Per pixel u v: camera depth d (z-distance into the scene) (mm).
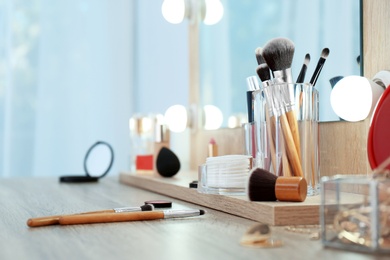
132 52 2281
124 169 2256
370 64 816
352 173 839
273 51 787
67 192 1098
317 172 790
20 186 1249
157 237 554
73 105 2211
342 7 891
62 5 2205
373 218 452
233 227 619
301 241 520
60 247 508
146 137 1440
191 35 1554
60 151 2189
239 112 1236
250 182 672
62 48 2201
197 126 1478
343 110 781
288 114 776
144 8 2176
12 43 2133
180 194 944
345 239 487
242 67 1248
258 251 475
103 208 820
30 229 616
